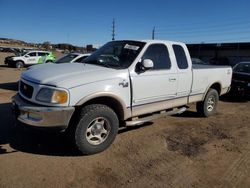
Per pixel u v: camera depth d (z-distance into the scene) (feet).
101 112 14.76
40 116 13.48
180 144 17.33
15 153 14.67
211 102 24.08
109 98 15.33
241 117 24.98
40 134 17.49
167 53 18.75
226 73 25.09
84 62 18.07
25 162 13.74
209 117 24.23
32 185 11.76
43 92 13.73
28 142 16.20
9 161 13.75
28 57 89.76
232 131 20.51
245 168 14.42
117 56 17.30
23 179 12.17
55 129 13.76
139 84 16.57
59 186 11.82
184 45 20.35
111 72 15.44
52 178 12.40
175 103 19.79
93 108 14.53
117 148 16.12
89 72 15.02
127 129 19.62
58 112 13.44
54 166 13.51
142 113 17.40
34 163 13.69
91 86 14.33
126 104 16.07
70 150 15.38
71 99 13.71
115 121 15.47
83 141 14.42
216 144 17.65
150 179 12.82
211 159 15.34
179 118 23.47
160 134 18.97
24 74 15.69
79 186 11.92
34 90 14.02
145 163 14.43
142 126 20.53
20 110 14.14
